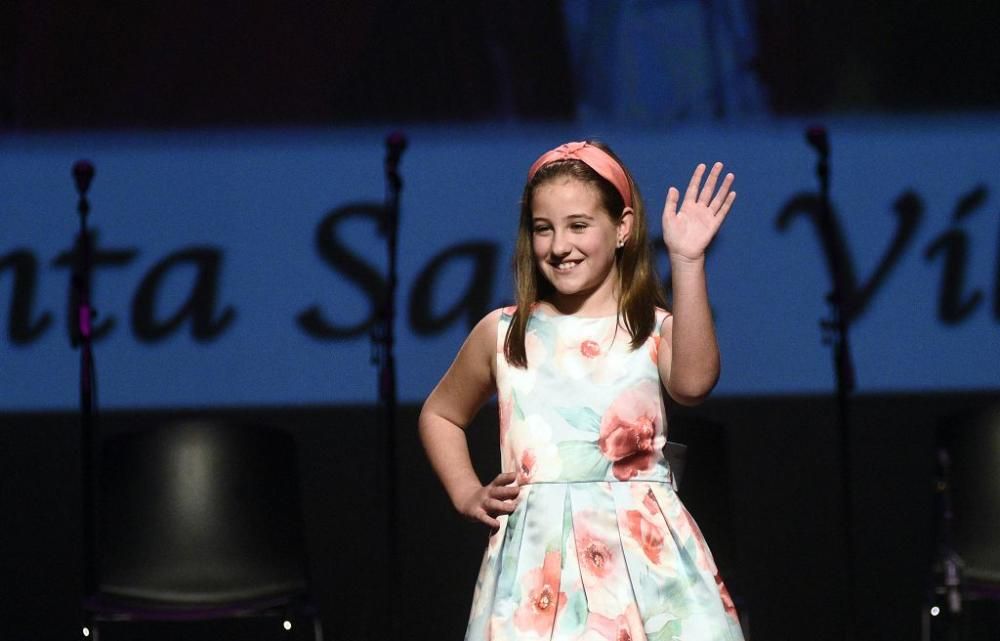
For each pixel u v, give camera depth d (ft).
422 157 58.95
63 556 58.18
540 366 30.27
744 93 58.59
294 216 58.95
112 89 58.90
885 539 58.08
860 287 58.29
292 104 59.06
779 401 58.39
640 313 30.40
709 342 28.55
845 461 52.13
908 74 58.49
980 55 58.44
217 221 58.85
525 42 59.00
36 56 58.85
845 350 52.37
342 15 59.16
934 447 58.03
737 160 58.59
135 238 58.70
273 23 59.16
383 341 51.57
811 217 58.39
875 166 58.49
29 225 58.54
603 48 58.80
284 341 58.70
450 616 58.18
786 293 58.39
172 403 58.44
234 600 47.09
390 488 51.39
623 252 30.89
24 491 58.13
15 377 58.29
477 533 58.39
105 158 58.90
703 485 48.98
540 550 29.01
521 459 29.76
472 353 31.81
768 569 58.23
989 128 58.44
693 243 28.91
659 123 58.59
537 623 28.63
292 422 58.59
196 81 58.95
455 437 32.48
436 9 59.16
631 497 29.22
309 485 58.44
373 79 59.11
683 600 28.84
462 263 58.65
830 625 58.08
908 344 58.18
